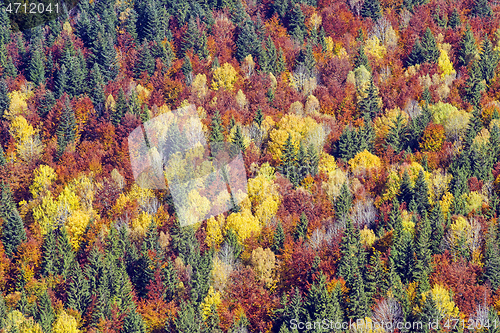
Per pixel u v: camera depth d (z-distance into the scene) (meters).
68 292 88.75
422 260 90.62
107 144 117.81
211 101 133.25
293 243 94.44
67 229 99.75
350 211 103.75
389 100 139.25
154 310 86.94
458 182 106.44
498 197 106.88
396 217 97.88
